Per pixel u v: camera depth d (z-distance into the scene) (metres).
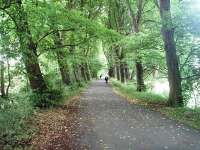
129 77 50.12
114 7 42.16
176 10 21.52
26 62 17.28
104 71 131.25
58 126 14.07
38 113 16.55
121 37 26.39
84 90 40.59
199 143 10.89
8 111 12.57
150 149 10.20
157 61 27.77
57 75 28.84
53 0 19.64
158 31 24.30
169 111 18.17
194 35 20.62
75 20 20.00
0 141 10.49
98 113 18.52
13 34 15.44
